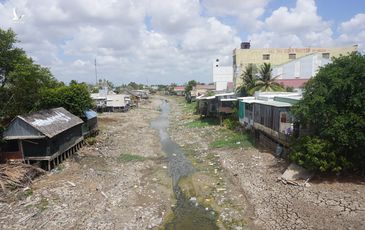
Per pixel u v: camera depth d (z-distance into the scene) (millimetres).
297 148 18906
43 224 15312
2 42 23641
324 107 17828
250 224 15039
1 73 24531
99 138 36844
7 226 15070
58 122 26703
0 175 19875
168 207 17922
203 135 37500
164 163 27078
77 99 34000
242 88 45844
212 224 15695
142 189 20578
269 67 43594
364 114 16781
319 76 19062
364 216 14102
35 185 20359
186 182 21969
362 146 17094
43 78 31141
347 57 19016
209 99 47844
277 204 16344
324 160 17484
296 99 22891
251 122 31375
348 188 16938
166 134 42219
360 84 17328
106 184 21156
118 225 15508
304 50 64500
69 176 22594
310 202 15969
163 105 102500
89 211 16875
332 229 13438
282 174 20141
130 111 75688
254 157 25031
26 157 23578
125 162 27156
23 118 22797
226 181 21297
